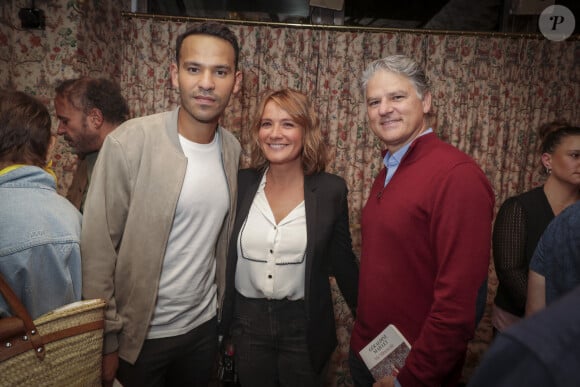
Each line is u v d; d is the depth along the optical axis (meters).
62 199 0.94
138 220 1.12
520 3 2.98
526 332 0.32
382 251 1.09
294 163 1.41
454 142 3.22
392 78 1.08
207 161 1.23
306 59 3.13
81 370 0.85
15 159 0.88
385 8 3.27
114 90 1.42
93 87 1.36
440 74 3.15
